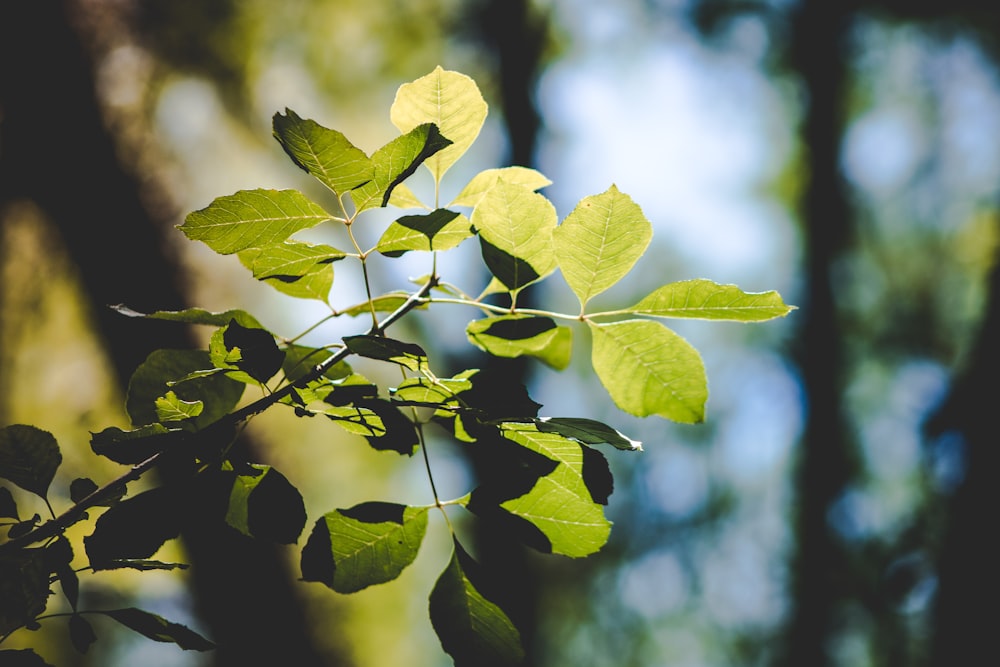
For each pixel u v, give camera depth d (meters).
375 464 7.17
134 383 1.13
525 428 0.99
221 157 6.85
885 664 7.47
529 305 8.05
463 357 7.60
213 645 0.98
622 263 1.02
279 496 0.98
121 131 4.61
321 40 7.79
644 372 1.06
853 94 9.27
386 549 0.96
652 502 11.51
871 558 7.02
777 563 9.79
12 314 5.19
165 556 3.95
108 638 5.96
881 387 9.73
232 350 0.96
